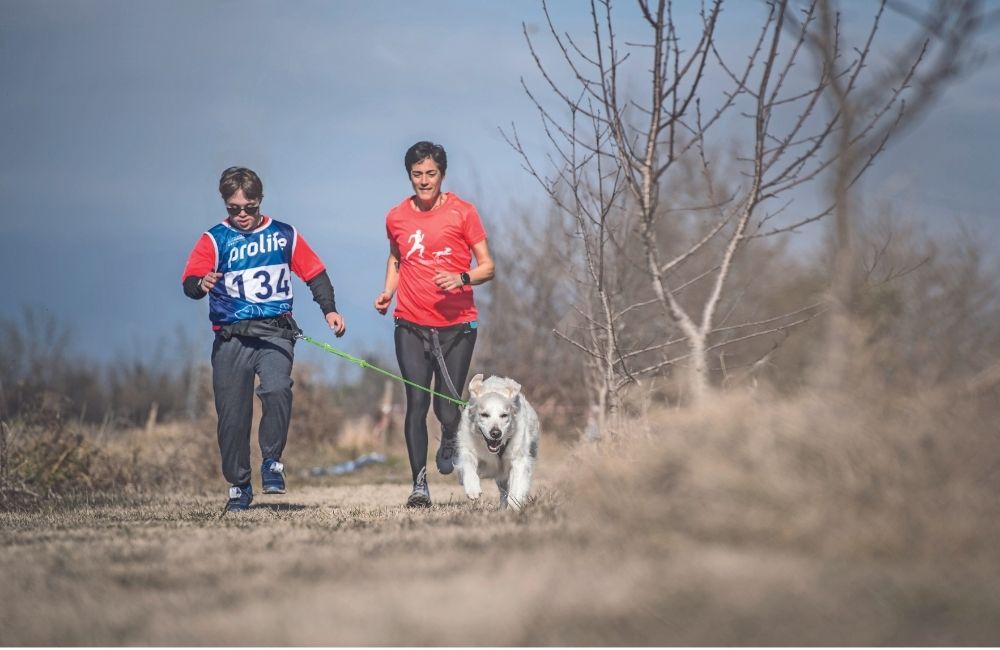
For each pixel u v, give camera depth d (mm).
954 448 6738
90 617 5492
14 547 8367
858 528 6211
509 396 11969
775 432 7223
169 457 20125
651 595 5332
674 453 7668
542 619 5047
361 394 36969
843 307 8148
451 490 18266
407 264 12742
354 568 6613
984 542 6055
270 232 12281
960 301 9555
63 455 17312
